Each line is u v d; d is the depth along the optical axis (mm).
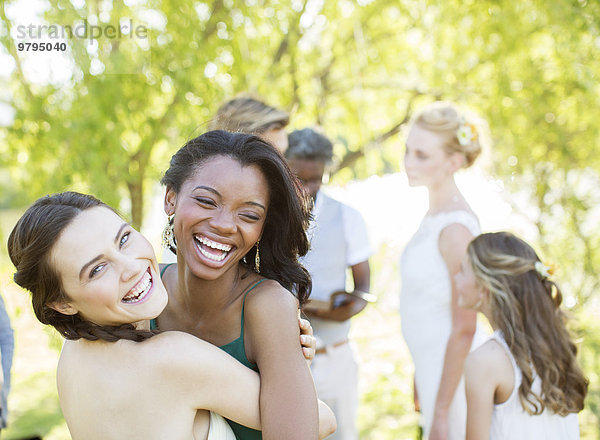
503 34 4824
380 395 4938
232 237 1324
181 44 4098
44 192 3998
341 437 2740
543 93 4914
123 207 4445
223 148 1359
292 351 1338
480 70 5406
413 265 2602
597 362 4934
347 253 2898
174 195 1418
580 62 4777
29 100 4023
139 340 1261
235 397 1283
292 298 1396
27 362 5863
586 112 5012
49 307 1250
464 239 2479
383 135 6094
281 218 1443
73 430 1311
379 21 5809
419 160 2617
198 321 1440
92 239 1210
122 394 1223
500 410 1958
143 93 4105
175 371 1229
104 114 3906
